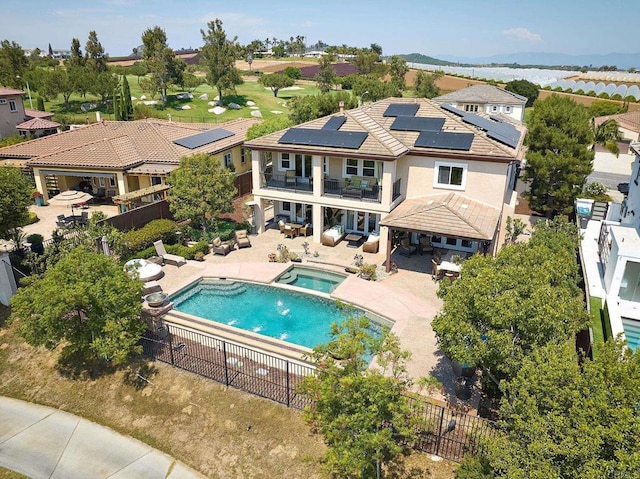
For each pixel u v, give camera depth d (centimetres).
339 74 11419
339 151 2716
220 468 1416
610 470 795
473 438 1321
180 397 1647
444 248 2873
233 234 3091
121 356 1606
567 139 3152
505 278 1288
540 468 846
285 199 3019
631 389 862
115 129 4134
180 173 2889
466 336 1299
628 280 2019
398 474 1288
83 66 8425
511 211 3012
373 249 2812
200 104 7525
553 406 922
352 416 1026
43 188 3588
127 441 1538
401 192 2931
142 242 2652
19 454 1492
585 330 1842
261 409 1554
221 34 7344
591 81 12300
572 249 2050
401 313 2134
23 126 4900
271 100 8338
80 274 1698
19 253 2295
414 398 1317
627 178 4675
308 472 1355
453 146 2709
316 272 2645
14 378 1842
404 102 3403
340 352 1109
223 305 2258
